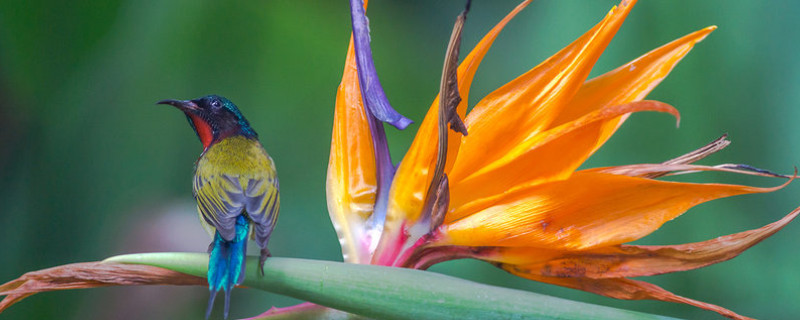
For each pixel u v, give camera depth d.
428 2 3.01
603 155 2.90
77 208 2.89
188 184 2.92
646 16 2.90
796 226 2.86
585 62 2.74
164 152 2.91
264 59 2.95
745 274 2.86
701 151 2.75
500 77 2.97
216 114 2.78
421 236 2.74
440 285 2.71
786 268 2.86
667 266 2.73
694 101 2.89
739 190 2.72
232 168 2.75
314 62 2.96
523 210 2.74
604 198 2.73
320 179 2.94
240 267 2.70
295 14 2.97
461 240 2.74
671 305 2.87
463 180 2.75
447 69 2.71
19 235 2.88
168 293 2.89
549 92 2.75
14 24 2.87
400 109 2.96
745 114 2.88
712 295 2.86
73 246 2.89
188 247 2.90
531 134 2.75
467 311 2.70
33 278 2.70
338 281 2.70
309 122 2.95
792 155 2.87
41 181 2.88
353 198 2.77
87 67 2.89
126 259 2.71
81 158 2.89
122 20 2.90
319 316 2.72
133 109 2.91
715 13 2.89
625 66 2.76
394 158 2.94
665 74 2.75
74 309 2.88
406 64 2.98
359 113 2.77
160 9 2.92
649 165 2.74
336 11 2.98
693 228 2.87
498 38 2.98
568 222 2.73
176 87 2.92
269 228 2.72
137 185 2.91
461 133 2.74
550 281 2.74
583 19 2.93
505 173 2.74
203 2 2.94
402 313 2.70
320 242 2.92
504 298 2.71
